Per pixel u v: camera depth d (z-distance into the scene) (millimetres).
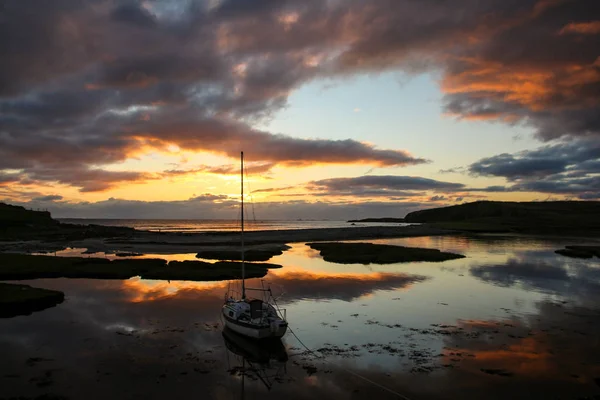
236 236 117438
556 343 22750
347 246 80312
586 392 16812
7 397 15953
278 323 22281
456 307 30938
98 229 131375
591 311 29828
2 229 109500
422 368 19234
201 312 29469
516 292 36594
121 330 25000
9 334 24031
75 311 29656
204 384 17500
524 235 129125
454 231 149125
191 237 112625
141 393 16531
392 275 46594
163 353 21109
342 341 23156
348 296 34812
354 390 16984
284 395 16484
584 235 128250
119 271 46719
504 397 16359
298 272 49188
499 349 21781
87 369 18922
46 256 58750
